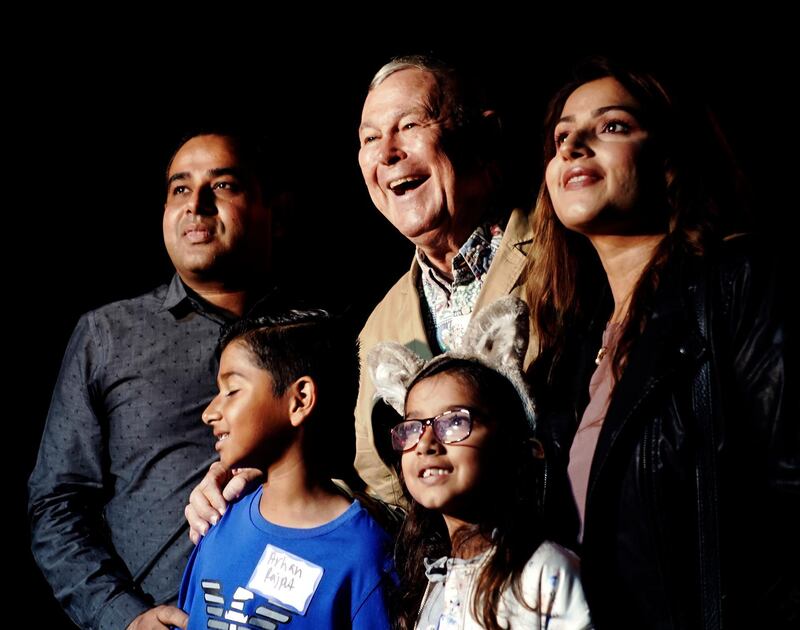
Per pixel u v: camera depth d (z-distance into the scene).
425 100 2.37
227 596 1.95
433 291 2.46
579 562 1.68
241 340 2.07
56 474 2.54
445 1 3.93
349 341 2.18
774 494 1.50
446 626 1.70
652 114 1.81
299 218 3.93
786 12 3.51
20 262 4.16
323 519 1.98
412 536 1.90
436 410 1.77
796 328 1.53
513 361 1.86
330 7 4.06
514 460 1.77
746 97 3.49
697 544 1.56
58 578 2.44
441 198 2.35
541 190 2.04
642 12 3.67
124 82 4.15
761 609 1.49
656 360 1.63
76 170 4.18
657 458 1.60
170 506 2.44
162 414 2.49
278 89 4.10
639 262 1.85
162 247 4.21
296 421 2.01
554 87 3.76
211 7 4.12
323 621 1.88
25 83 4.14
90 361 2.57
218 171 2.59
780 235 1.65
